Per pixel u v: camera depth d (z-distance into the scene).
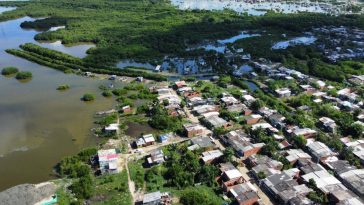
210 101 180.38
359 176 121.50
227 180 119.44
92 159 133.62
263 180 119.19
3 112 173.62
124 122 162.62
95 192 116.50
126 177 124.31
